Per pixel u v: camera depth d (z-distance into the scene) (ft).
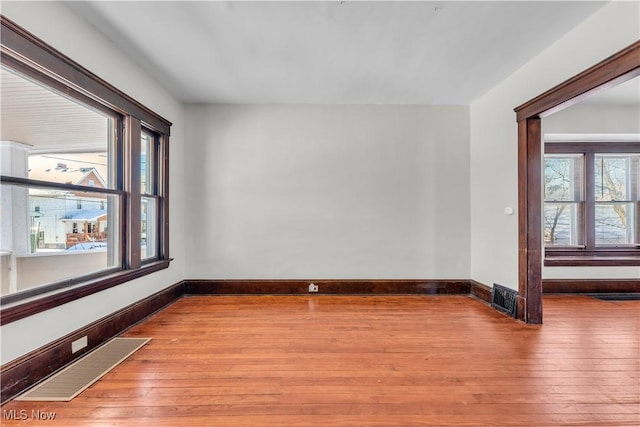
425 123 13.64
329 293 13.60
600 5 7.09
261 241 13.65
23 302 5.99
